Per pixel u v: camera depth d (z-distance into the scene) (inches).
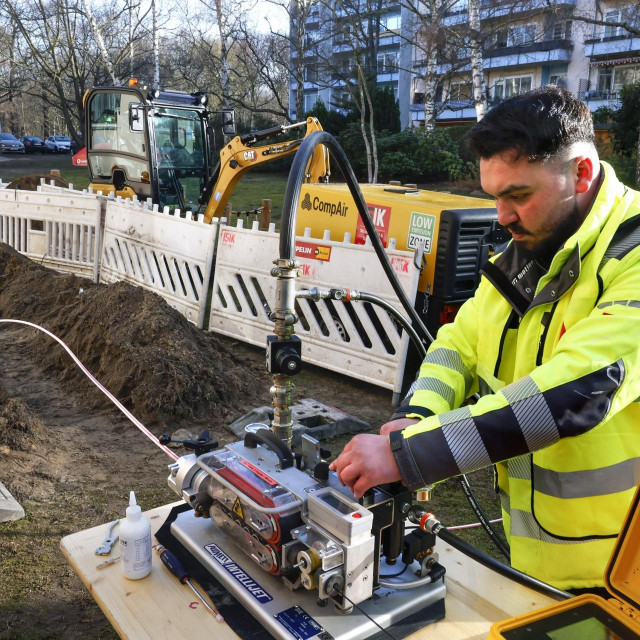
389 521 54.8
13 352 240.5
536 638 48.0
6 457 155.6
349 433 187.6
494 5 709.9
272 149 323.0
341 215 232.8
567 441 56.2
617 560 52.1
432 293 206.2
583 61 1228.5
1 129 2317.9
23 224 372.8
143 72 1357.0
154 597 59.1
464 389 66.4
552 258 56.7
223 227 261.6
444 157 879.1
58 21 1172.5
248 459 62.2
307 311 233.6
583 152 50.1
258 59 992.2
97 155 434.6
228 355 232.7
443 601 58.1
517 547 62.3
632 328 47.6
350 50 1051.9
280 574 56.3
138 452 168.9
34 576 117.1
